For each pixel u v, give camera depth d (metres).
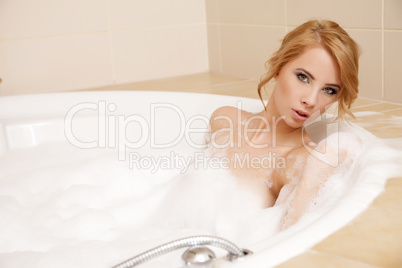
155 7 2.83
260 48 2.51
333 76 1.05
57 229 1.30
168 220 1.30
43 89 2.68
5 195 1.40
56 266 1.08
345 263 0.68
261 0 2.43
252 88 2.36
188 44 2.95
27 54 2.61
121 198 1.45
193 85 2.59
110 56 2.78
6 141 1.58
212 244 0.69
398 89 1.79
